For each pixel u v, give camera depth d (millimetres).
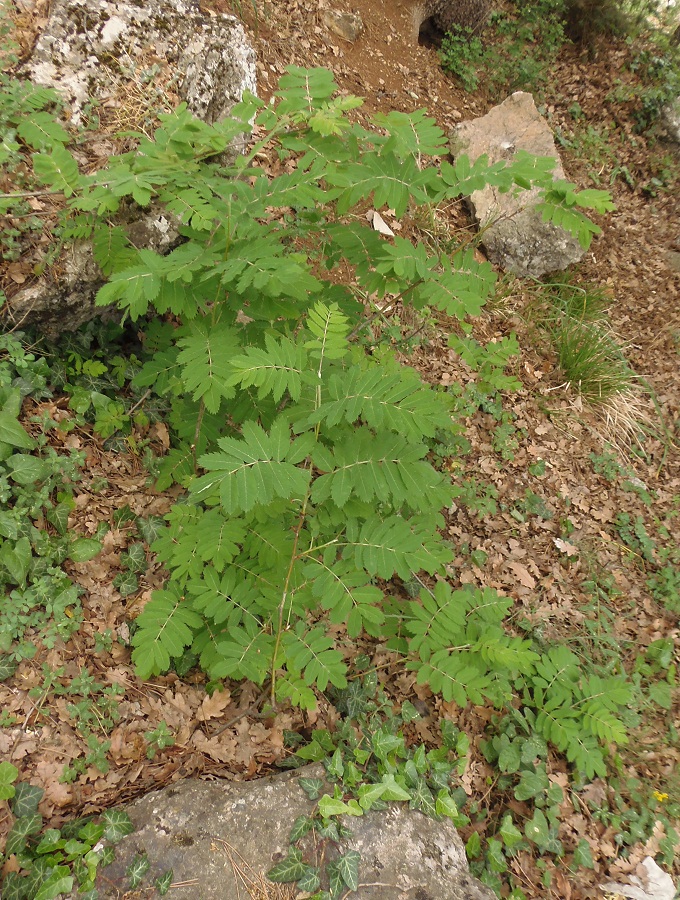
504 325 5652
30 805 2141
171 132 2354
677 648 4250
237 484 1740
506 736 3104
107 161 2828
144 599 2803
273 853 2158
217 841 2150
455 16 7504
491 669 3088
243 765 2545
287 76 2391
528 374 5434
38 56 2762
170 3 3084
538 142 6348
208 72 3178
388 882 2170
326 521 2201
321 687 2127
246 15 5309
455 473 4445
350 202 2291
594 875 2922
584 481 5035
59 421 2988
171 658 2684
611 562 4602
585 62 8602
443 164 2398
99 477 3000
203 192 2225
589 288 6383
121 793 2326
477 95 7574
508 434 4879
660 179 8094
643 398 5961
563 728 3053
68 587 2631
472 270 2566
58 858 2035
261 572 2389
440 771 2633
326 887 2123
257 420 2523
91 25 2869
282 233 2289
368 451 2023
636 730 3631
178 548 2352
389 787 2355
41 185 2680
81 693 2443
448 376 4812
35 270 2760
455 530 4184
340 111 2289
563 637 3887
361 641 3230
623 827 3158
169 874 2041
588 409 5527
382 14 6914
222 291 2338
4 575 2514
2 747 2250
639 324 6668
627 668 3996
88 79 2850
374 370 1985
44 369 2965
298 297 2193
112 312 3174
